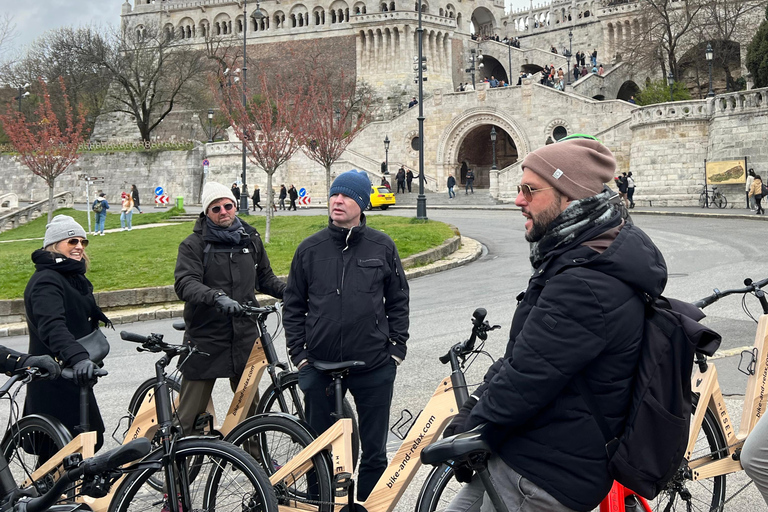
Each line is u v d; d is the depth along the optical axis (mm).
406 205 45688
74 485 4246
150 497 4043
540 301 2713
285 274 16844
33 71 65750
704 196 35500
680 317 2750
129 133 75438
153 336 4312
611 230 2777
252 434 4281
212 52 68500
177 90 63844
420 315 12094
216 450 3803
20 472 5516
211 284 5195
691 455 4320
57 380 5082
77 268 5176
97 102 68500
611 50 72250
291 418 4227
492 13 81125
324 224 27828
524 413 2676
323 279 4488
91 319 5430
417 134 57062
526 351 2670
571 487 2703
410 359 8797
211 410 5508
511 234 25984
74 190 62156
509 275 16469
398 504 4820
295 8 76688
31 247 28703
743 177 34469
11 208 48094
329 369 4234
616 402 2684
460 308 12500
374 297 4469
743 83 51969
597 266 2668
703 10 54562
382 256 4574
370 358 4422
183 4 80938
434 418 3906
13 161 63312
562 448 2719
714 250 18312
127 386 8398
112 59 63469
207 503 3932
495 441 2846
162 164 59656
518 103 52688
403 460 3904
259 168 55781
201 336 5125
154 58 64000
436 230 24156
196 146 58969
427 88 68688
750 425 4465
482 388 3223
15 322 14367
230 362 5137
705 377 4289
